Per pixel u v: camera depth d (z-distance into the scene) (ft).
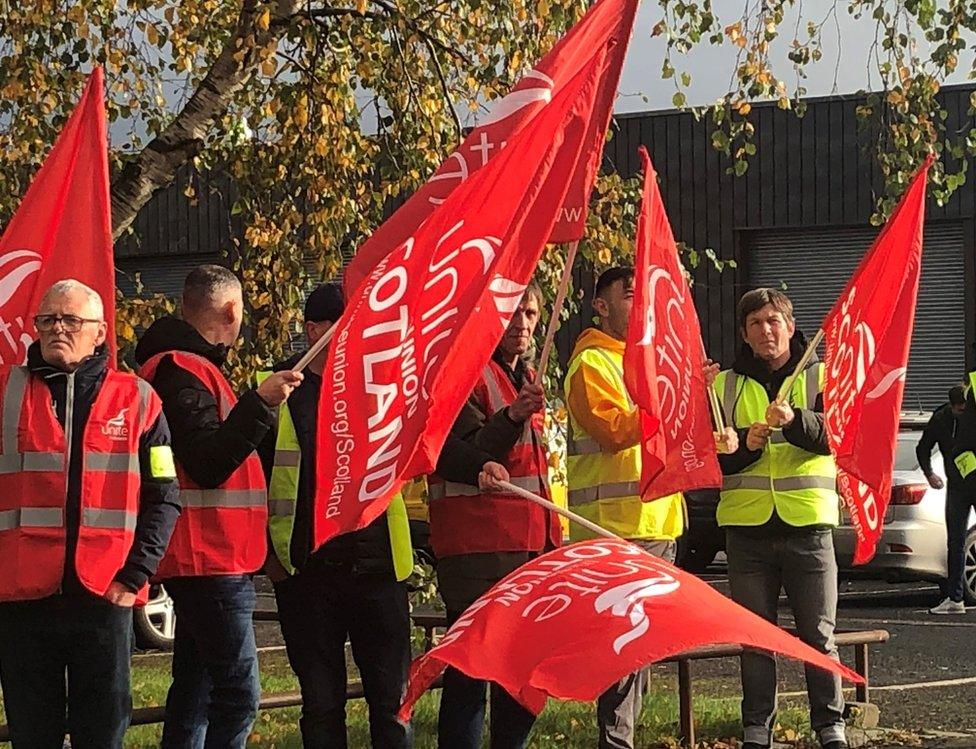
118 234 30.07
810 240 81.05
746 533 22.30
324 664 18.83
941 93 71.77
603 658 13.03
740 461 22.18
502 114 16.35
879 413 21.24
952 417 44.47
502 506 19.71
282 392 17.51
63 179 18.60
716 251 81.66
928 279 80.33
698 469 19.71
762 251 81.82
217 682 18.39
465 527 19.74
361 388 15.78
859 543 21.57
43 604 16.24
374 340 15.80
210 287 19.21
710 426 19.84
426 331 15.74
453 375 15.72
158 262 64.28
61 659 16.56
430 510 20.21
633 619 13.30
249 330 31.65
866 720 26.84
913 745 25.70
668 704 28.50
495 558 19.66
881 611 46.34
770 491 22.07
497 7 30.12
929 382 80.43
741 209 81.10
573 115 16.84
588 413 20.80
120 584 16.42
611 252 31.12
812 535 22.12
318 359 19.25
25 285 18.40
